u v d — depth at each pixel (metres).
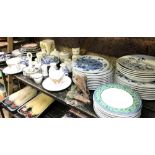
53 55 1.44
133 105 0.82
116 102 0.84
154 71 0.91
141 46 1.14
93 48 1.40
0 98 1.73
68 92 1.05
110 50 1.30
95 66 1.05
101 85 0.96
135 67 0.95
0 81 1.90
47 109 1.38
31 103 1.42
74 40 1.50
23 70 1.32
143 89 0.92
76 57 1.24
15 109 1.39
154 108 0.92
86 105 0.96
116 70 1.05
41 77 1.19
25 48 1.57
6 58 1.59
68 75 1.24
